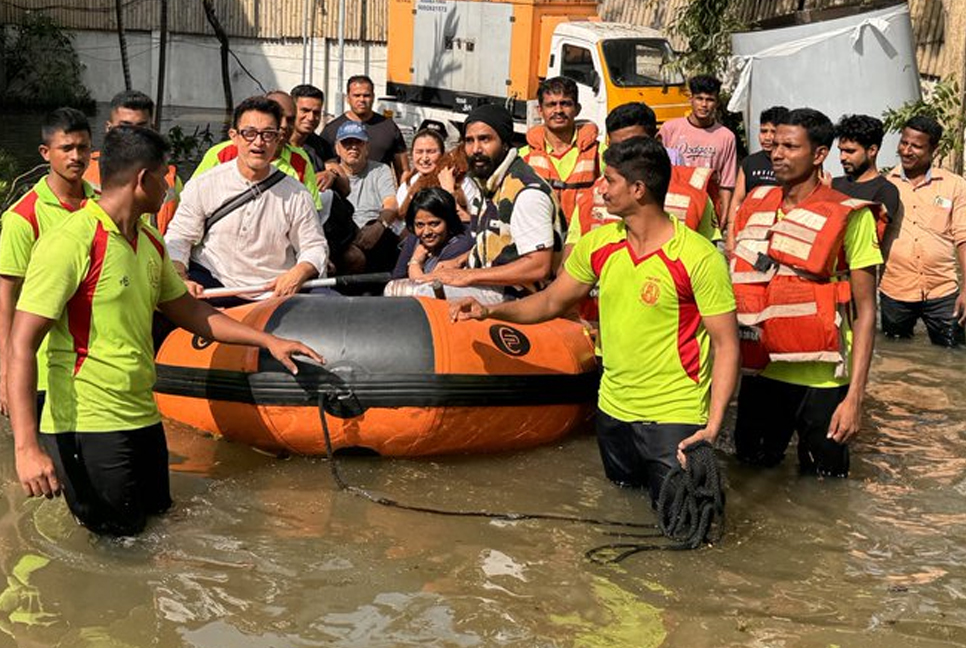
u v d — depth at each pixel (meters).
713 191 6.55
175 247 6.61
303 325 6.14
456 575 5.01
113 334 5.01
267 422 6.14
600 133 16.59
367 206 9.33
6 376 4.86
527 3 17.97
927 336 9.08
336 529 5.43
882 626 4.66
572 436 6.72
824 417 6.00
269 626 4.56
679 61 16.02
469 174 6.41
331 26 24.39
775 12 16.17
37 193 5.47
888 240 7.28
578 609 4.74
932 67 14.35
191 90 25.34
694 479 5.24
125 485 5.13
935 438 6.86
